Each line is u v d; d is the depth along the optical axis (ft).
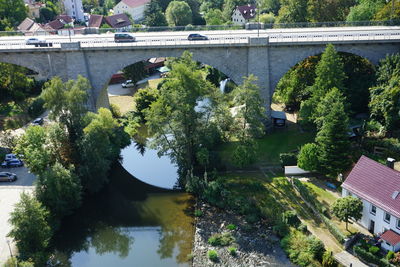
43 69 243.81
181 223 179.73
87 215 186.70
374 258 142.72
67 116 202.69
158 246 167.73
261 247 161.89
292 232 164.04
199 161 203.51
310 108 219.00
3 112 285.43
